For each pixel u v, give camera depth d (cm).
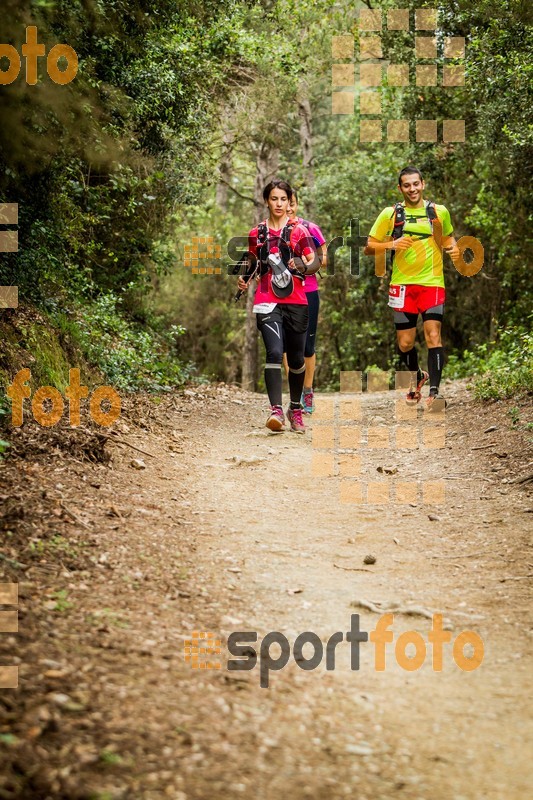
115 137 1421
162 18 1410
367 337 3572
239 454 987
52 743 354
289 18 2939
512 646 508
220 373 4322
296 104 3350
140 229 1945
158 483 806
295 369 1123
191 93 1803
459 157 2383
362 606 562
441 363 1202
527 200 1989
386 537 714
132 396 1230
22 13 870
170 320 3725
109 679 413
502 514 756
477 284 2822
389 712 425
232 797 337
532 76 1655
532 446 947
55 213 1208
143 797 331
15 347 962
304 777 356
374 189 3259
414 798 349
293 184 3862
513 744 398
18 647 426
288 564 638
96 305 1552
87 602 503
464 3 1917
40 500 648
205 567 605
